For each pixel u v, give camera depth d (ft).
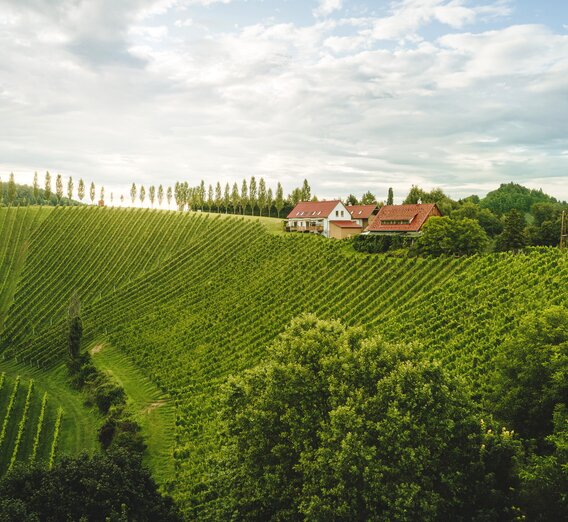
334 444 88.43
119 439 165.17
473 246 264.52
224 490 106.11
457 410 93.45
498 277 219.41
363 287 257.14
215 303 289.12
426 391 89.86
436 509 80.84
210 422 172.76
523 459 94.89
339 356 103.35
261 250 338.75
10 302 342.03
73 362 245.04
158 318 288.92
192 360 233.14
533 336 115.55
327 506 82.64
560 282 193.57
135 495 88.43
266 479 92.32
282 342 116.26
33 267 382.01
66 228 436.35
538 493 82.38
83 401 213.05
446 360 171.53
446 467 88.33
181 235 406.00
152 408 197.36
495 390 118.62
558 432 87.35
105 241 415.03
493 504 86.58
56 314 325.01
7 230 430.61
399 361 98.68
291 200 615.16
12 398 210.18
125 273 365.61
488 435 91.81
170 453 163.94
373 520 81.46
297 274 291.99
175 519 93.25
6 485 84.99
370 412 90.63
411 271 255.29
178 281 334.03
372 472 82.79
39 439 182.80
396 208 370.12
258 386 108.68
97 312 314.96
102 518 82.48
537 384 108.17
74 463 90.27
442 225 274.36
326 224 397.60
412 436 87.04
